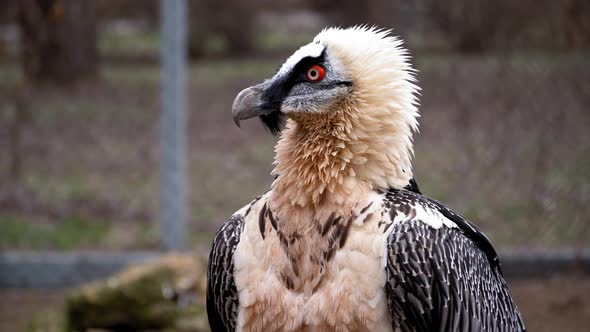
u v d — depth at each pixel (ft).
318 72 18.19
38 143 45.52
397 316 17.20
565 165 40.14
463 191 42.70
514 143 41.86
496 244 38.34
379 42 18.49
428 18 43.01
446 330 17.57
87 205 42.65
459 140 43.96
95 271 36.83
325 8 77.20
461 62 43.24
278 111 18.47
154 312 30.53
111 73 55.57
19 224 40.16
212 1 86.74
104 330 30.68
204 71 75.20
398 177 18.34
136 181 46.39
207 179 47.47
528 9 39.22
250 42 87.61
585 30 37.99
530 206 39.91
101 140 49.08
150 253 36.91
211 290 18.90
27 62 42.16
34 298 36.06
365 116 17.93
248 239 17.93
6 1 40.29
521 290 36.22
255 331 17.71
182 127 35.50
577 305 34.45
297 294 17.25
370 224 17.20
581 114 39.96
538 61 40.16
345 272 16.97
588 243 38.42
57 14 41.06
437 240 17.40
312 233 17.34
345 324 16.92
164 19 34.99
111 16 78.28
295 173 18.01
